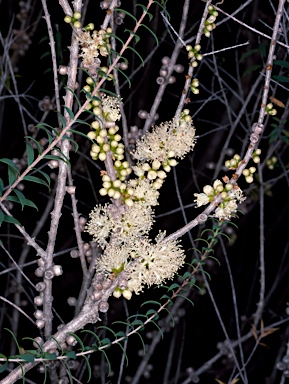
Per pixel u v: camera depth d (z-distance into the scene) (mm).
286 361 515
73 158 662
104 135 313
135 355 656
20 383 550
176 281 632
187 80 366
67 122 324
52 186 639
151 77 652
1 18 669
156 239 317
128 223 311
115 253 310
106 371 609
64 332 321
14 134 673
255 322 557
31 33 623
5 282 632
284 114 538
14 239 645
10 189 302
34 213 654
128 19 612
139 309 626
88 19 600
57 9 626
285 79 440
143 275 311
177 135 324
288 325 638
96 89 307
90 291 326
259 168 546
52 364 404
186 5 427
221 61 652
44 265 349
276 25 326
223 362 665
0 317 610
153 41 632
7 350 620
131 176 507
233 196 316
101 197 661
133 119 649
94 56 316
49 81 671
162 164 327
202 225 610
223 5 638
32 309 628
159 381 660
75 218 382
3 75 533
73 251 398
